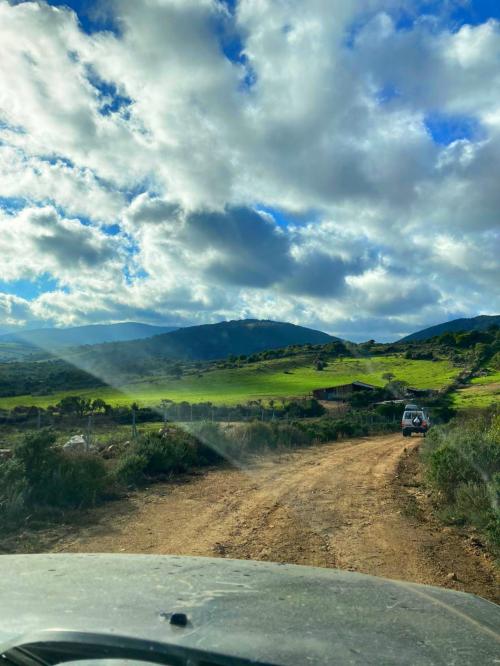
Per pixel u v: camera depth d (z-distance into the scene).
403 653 1.66
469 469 11.34
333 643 1.68
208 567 2.73
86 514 9.76
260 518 9.70
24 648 1.55
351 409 61.00
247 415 40.44
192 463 17.08
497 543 7.40
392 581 2.72
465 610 2.23
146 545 7.77
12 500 9.27
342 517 9.98
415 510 10.69
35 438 10.79
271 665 1.48
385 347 108.50
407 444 29.45
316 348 113.81
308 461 19.38
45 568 2.61
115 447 17.25
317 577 2.62
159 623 1.74
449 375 74.31
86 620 1.74
